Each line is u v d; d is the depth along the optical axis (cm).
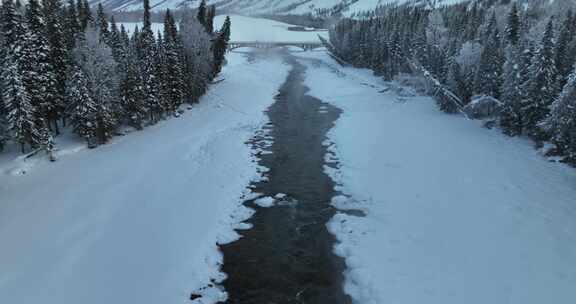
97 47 4338
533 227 2469
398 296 1917
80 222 2544
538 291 1916
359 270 2120
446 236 2406
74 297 1900
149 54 4916
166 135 4519
